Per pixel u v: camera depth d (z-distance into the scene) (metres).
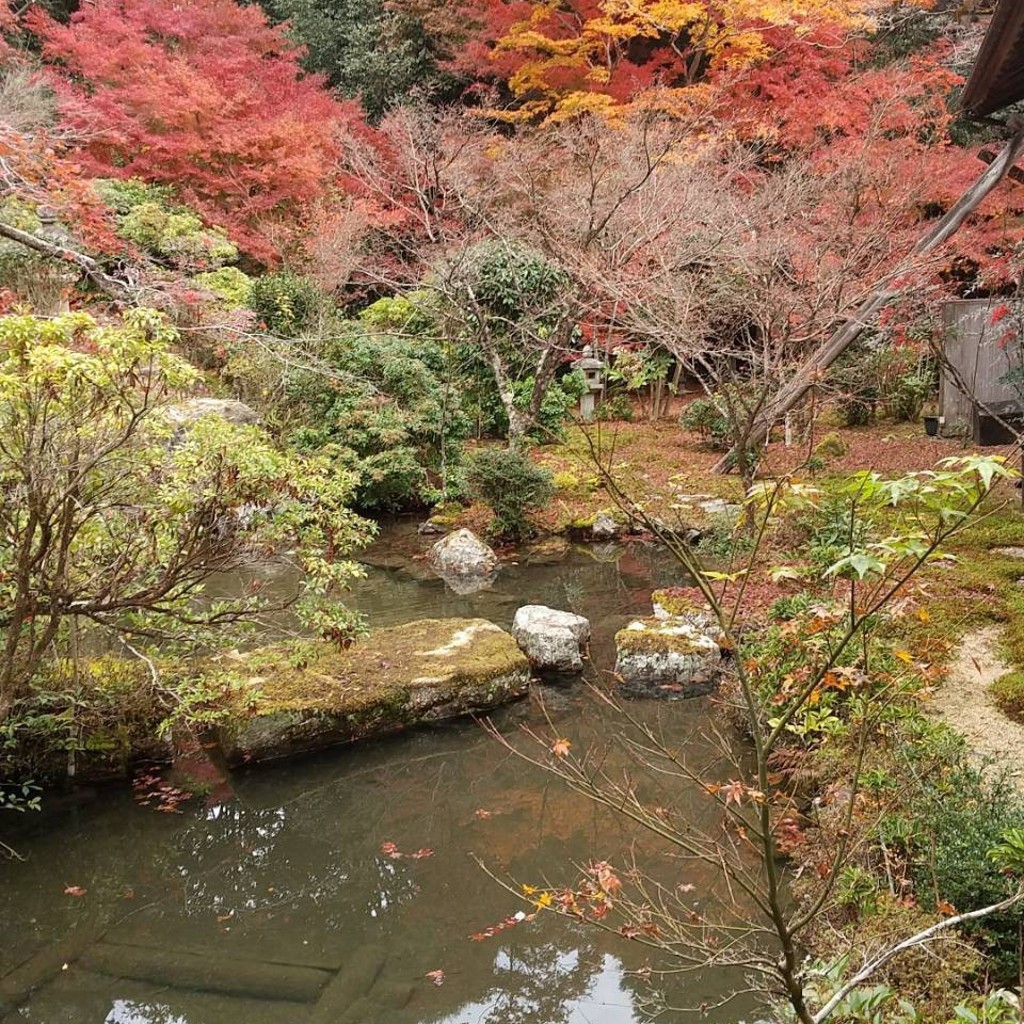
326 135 13.90
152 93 12.91
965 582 6.57
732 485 10.22
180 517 4.53
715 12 12.38
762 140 11.75
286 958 3.67
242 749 5.12
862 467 9.69
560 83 14.15
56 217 7.17
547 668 6.41
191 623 4.91
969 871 3.04
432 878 4.25
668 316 8.36
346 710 5.36
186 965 3.63
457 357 12.05
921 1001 2.66
